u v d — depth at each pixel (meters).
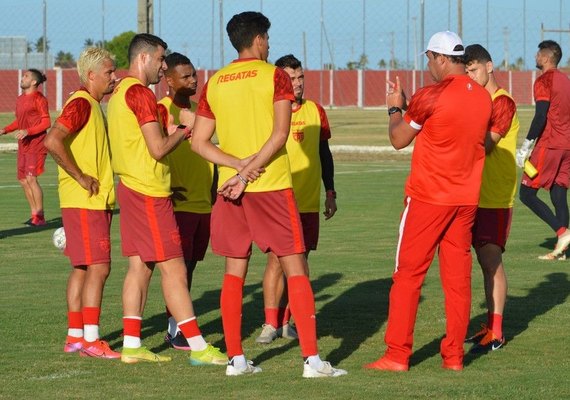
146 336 10.05
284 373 8.45
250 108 8.22
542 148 14.90
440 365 8.76
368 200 22.56
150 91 8.76
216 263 14.55
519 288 12.47
